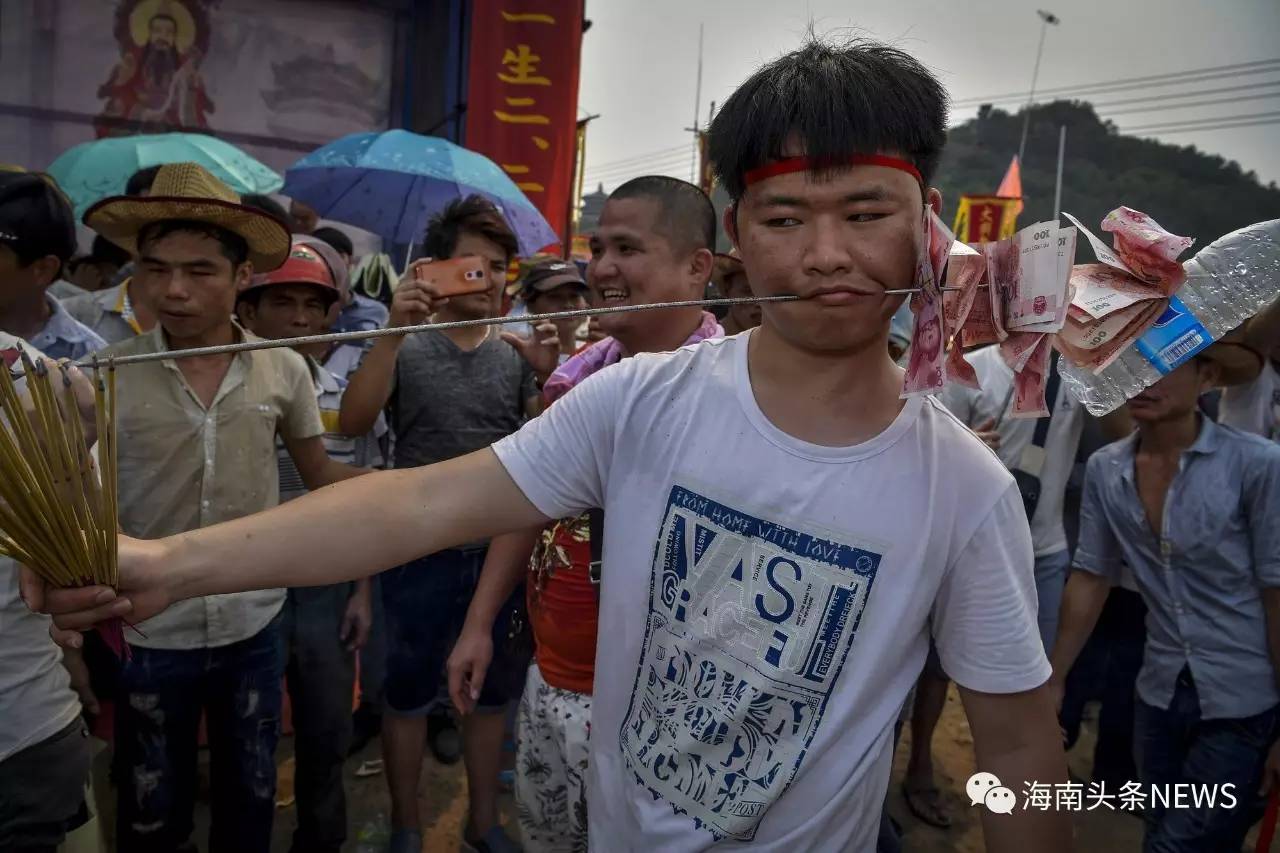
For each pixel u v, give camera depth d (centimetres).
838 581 100
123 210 185
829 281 91
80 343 235
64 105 575
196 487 199
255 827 214
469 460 111
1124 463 236
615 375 114
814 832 107
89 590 90
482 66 609
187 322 192
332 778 237
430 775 304
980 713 105
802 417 102
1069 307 94
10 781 151
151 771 198
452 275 239
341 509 102
